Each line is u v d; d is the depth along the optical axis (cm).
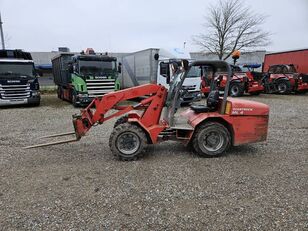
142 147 483
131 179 405
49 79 3009
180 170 439
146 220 298
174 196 352
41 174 429
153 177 412
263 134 507
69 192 365
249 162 475
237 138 500
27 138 660
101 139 634
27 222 295
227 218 301
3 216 307
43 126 808
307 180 399
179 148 556
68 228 283
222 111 497
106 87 1241
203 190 368
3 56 1338
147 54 1319
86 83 1200
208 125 489
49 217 304
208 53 2920
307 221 293
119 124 523
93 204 333
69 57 1477
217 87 555
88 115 513
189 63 497
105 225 289
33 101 1272
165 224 291
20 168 455
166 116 523
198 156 507
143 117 501
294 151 538
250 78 1578
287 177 410
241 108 493
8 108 1233
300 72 1741
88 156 515
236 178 407
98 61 1221
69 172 436
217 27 2809
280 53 1931
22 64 1247
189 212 314
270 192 361
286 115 948
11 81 1205
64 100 1593
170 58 1178
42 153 535
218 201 338
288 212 312
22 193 363
